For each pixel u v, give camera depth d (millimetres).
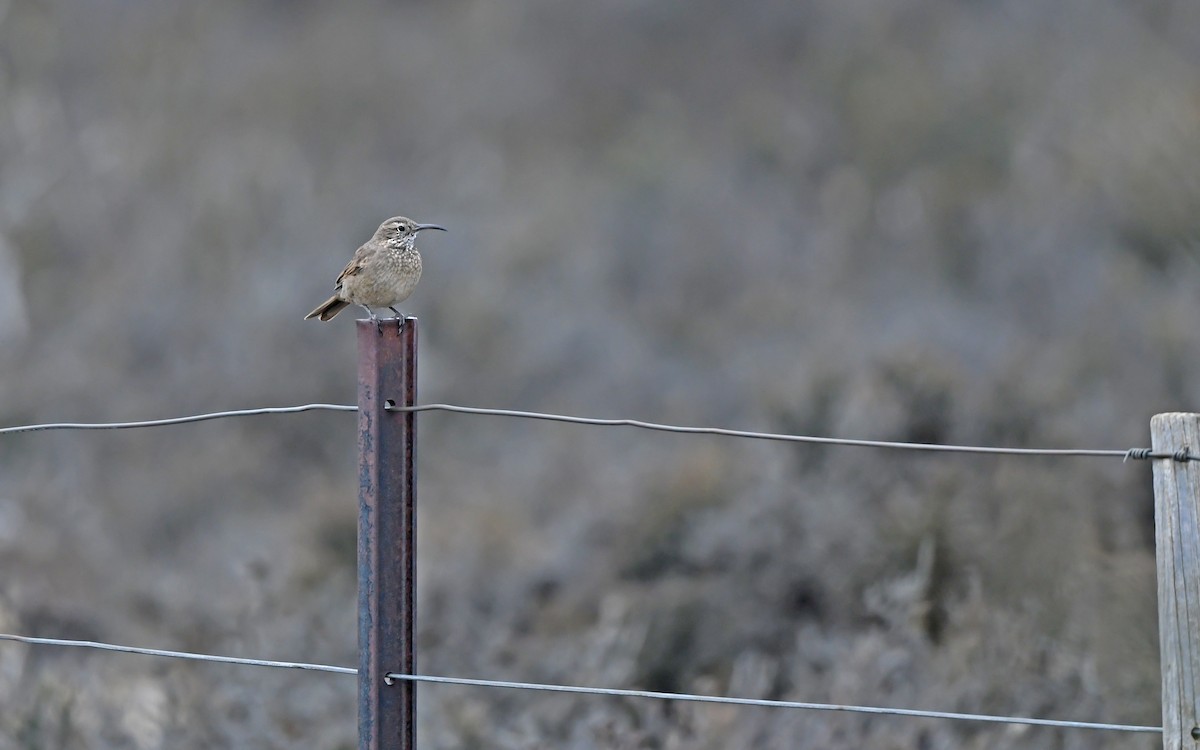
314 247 29719
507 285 28984
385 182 36438
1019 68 35031
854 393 14117
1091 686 9492
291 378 22219
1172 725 5113
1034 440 13992
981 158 33812
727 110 41656
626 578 12945
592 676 10438
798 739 9320
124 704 10492
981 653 9922
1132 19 32688
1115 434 15102
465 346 25906
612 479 16047
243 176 32156
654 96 42531
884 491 12312
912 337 20766
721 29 44125
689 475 13539
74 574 14789
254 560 12156
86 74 37562
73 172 32125
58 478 19109
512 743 9352
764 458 13750
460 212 34000
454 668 10953
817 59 41094
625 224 33625
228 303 26750
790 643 11453
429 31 44500
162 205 31734
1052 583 10680
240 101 38812
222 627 11852
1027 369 16859
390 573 5719
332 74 40375
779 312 27875
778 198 36094
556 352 26109
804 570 11703
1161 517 5137
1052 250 26062
